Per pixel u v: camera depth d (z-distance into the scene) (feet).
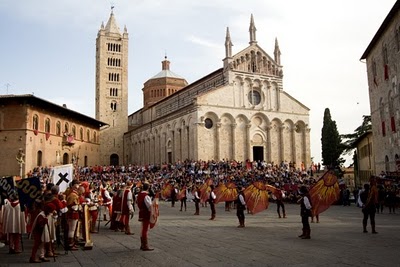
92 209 75.46
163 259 47.88
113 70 385.09
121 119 382.01
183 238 66.23
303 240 61.41
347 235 66.33
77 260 48.62
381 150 167.02
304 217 63.57
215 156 258.16
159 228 81.61
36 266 45.47
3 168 221.87
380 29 153.38
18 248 55.67
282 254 49.62
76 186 61.52
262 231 74.08
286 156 285.23
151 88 414.62
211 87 293.02
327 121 316.81
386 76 152.35
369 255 48.06
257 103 281.54
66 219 56.08
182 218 104.06
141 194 55.62
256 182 96.84
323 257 47.26
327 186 75.05
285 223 87.97
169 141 296.92
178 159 278.67
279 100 287.89
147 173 241.76
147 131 338.13
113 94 382.42
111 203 86.43
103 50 383.04
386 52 154.10
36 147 234.38
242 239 63.67
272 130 282.97
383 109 161.79
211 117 261.44
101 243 62.28
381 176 135.23
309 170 258.16
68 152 279.28
